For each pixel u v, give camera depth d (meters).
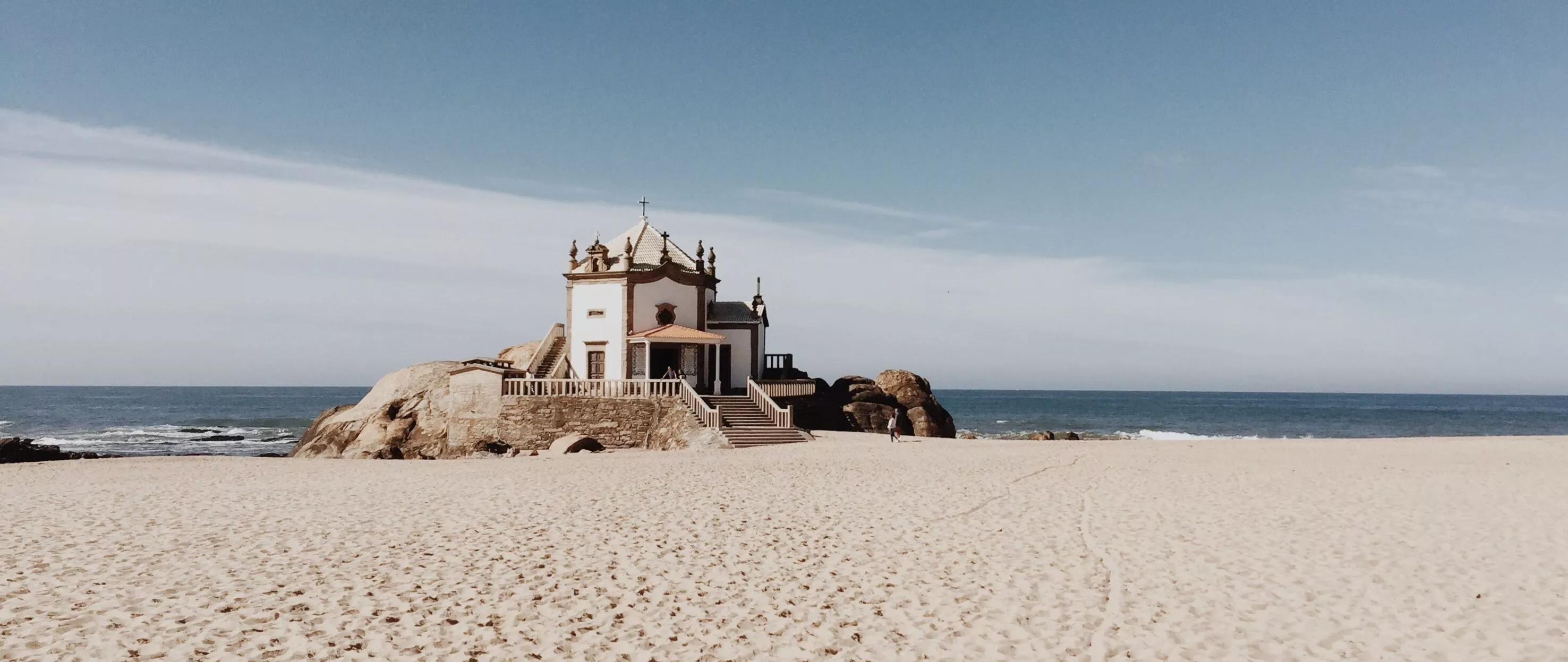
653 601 12.20
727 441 39.44
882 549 15.42
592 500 20.84
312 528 17.08
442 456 44.56
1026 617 11.45
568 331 49.66
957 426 115.38
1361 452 33.34
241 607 11.61
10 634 10.34
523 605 11.88
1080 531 16.97
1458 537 16.02
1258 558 14.52
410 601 11.97
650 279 48.91
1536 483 23.05
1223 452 33.72
